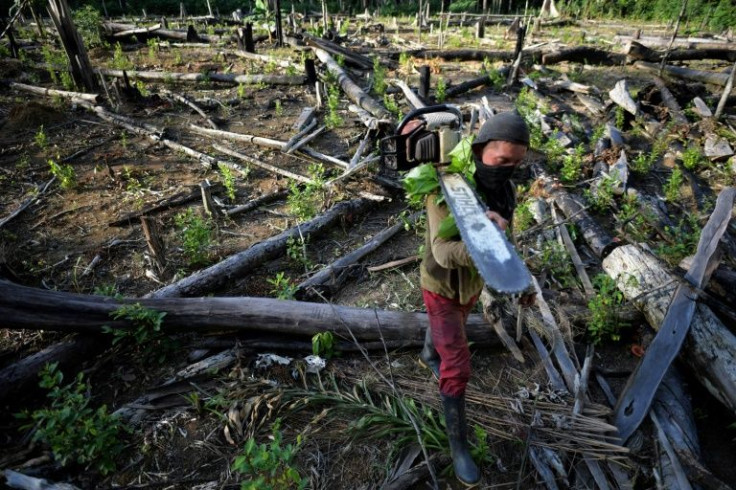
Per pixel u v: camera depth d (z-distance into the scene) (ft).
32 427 9.07
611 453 8.44
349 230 16.16
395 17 68.49
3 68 34.14
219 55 41.55
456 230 6.39
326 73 34.37
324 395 9.53
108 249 14.74
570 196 17.15
